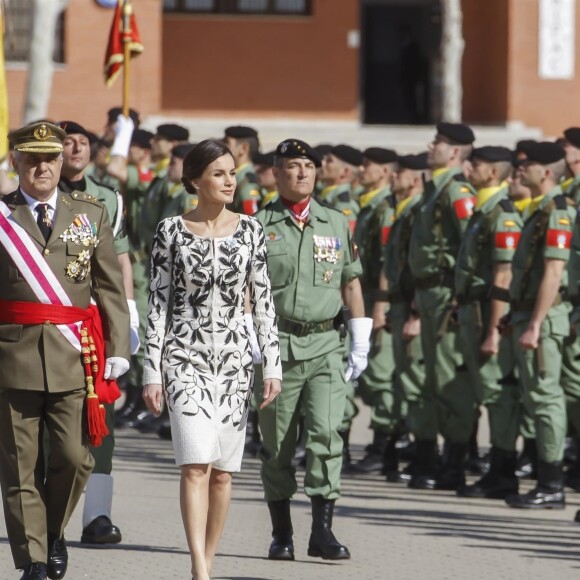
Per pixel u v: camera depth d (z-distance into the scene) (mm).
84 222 19312
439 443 36156
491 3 78000
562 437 27188
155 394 18984
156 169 37938
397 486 30312
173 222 19281
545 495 27250
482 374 28375
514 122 74938
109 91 70812
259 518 25719
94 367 19172
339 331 22094
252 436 34875
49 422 19219
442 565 21781
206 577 18641
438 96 82125
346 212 33281
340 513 26406
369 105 83000
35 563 18719
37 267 18922
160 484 29578
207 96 78750
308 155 21844
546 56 74875
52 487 19391
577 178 29156
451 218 29047
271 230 21844
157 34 70375
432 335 29438
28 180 19078
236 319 19219
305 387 21859
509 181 29406
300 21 78750
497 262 27875
